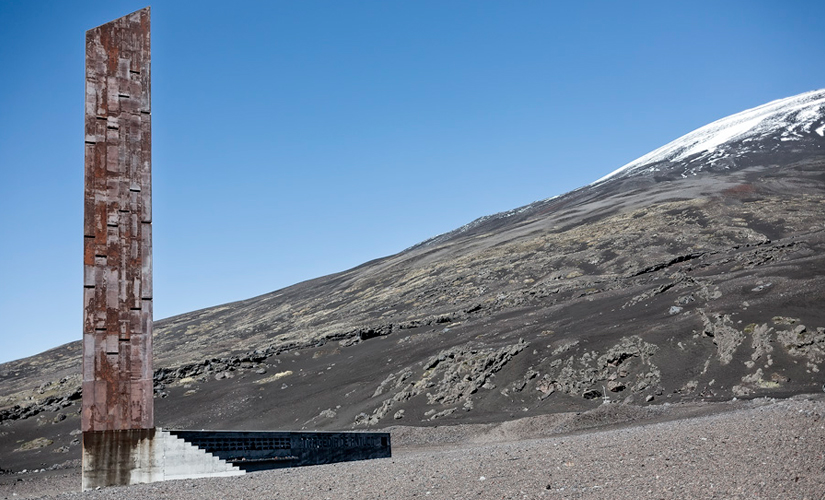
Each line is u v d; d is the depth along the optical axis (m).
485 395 61.28
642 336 57.78
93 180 27.94
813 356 44.88
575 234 151.50
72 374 124.44
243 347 130.12
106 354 27.12
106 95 28.61
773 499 11.76
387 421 63.31
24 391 110.31
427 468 19.52
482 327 90.12
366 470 21.33
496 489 14.70
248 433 28.77
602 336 62.16
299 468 26.81
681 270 89.19
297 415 76.88
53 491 36.59
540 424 42.72
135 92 29.00
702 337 53.91
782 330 48.88
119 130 28.55
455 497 14.30
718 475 13.66
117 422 26.84
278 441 29.88
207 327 194.00
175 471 26.77
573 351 61.38
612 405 42.19
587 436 27.41
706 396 45.00
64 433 81.69
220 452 27.70
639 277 98.81
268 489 18.22
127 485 25.45
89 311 27.16
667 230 132.38
